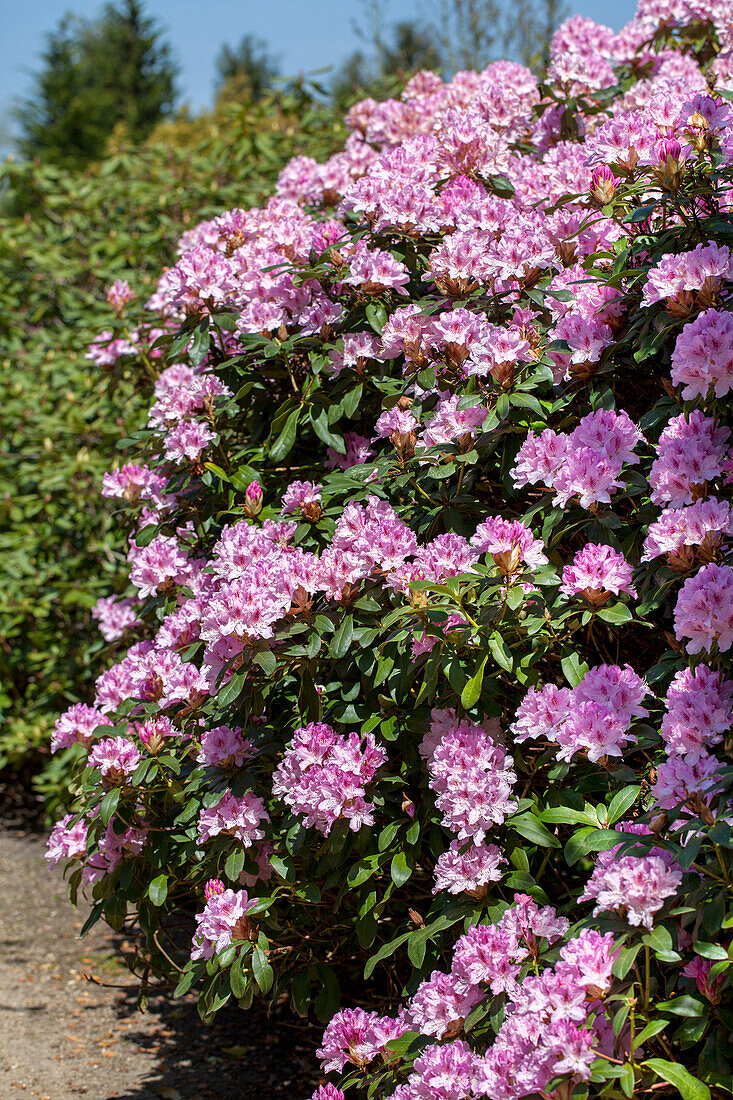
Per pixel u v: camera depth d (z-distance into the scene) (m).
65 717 3.04
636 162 2.48
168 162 6.00
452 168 3.07
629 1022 1.70
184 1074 3.05
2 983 3.64
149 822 2.74
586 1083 1.61
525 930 1.92
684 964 1.79
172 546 2.98
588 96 3.48
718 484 2.03
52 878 4.64
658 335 2.15
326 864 2.32
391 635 2.28
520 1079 1.65
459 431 2.39
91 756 2.73
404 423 2.53
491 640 2.04
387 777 2.29
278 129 5.88
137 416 4.76
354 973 3.09
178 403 3.02
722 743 1.82
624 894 1.67
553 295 2.39
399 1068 2.07
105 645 4.01
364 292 2.77
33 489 5.60
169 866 2.71
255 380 3.09
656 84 3.18
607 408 2.26
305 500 2.61
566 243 2.60
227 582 2.63
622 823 1.87
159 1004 3.56
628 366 2.39
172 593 2.98
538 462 2.20
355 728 2.45
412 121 3.70
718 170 2.23
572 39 3.53
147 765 2.59
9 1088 2.93
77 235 5.99
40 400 5.48
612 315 2.31
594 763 2.06
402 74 5.39
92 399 5.21
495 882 2.11
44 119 31.59
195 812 2.59
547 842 1.98
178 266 3.11
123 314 3.88
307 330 2.89
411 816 2.28
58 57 32.47
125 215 6.00
